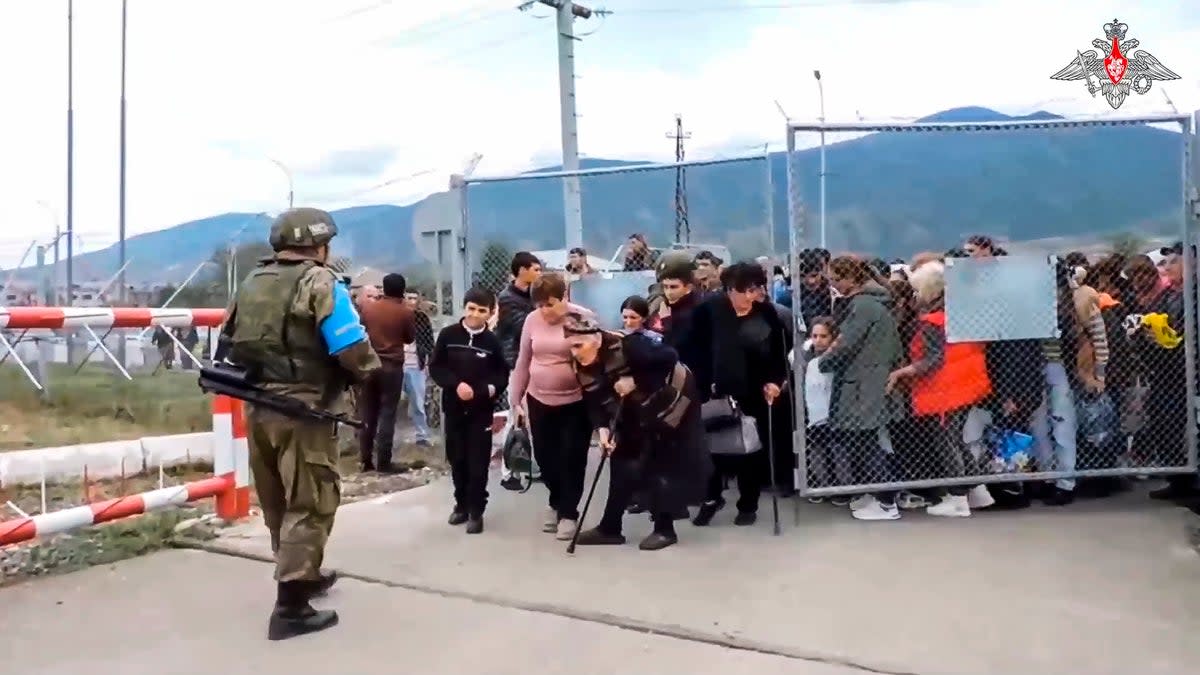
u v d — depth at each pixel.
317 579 4.41
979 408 6.21
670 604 4.59
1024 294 6.09
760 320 5.96
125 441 8.34
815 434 6.16
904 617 4.33
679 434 5.52
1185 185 6.15
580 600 4.68
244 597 4.93
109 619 4.64
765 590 4.75
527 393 6.00
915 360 6.10
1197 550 5.23
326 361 4.34
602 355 5.52
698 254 7.73
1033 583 4.75
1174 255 6.25
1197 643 3.98
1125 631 4.12
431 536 6.00
